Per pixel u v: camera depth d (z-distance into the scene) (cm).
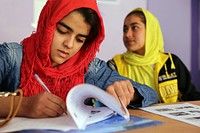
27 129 48
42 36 80
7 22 163
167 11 211
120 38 195
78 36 77
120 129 52
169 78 153
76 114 53
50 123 52
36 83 81
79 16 74
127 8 196
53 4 78
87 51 90
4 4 161
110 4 189
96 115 61
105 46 190
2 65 79
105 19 188
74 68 87
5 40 163
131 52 163
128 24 164
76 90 53
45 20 80
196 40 224
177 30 216
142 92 79
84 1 75
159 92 151
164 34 212
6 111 60
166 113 70
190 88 160
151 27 163
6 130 48
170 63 158
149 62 157
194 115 68
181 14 217
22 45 86
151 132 51
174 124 58
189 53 222
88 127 53
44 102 60
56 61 82
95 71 91
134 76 158
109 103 61
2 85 83
